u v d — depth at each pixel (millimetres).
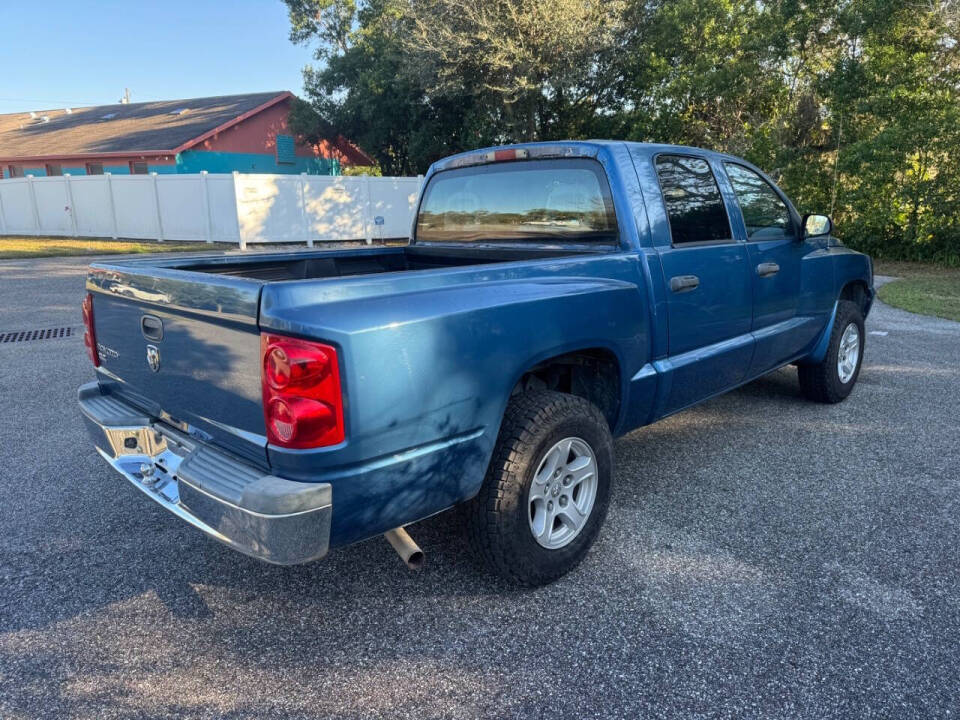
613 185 3230
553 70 23859
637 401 3260
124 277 2686
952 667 2328
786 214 4492
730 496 3672
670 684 2268
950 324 8656
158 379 2623
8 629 2607
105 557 3129
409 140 29812
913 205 15500
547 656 2420
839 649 2424
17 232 24188
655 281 3244
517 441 2576
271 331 2025
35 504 3666
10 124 36406
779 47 18422
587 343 2846
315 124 30453
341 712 2172
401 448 2219
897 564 2979
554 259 2877
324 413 2033
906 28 15227
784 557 3045
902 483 3816
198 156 27656
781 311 4316
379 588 2865
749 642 2471
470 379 2367
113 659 2439
